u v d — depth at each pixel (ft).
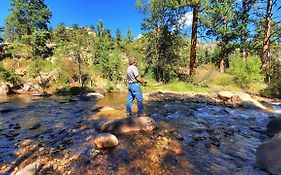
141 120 22.27
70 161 15.61
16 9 143.74
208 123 25.77
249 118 28.94
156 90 60.80
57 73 107.14
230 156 16.29
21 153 17.74
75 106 41.04
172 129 22.53
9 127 26.07
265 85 60.75
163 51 91.35
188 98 45.50
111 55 111.55
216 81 68.23
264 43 71.00
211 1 76.84
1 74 95.61
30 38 134.92
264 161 13.48
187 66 109.50
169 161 15.20
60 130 23.77
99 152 16.78
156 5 82.69
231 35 81.97
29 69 110.93
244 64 64.03
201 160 15.43
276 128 21.72
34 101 52.49
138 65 99.09
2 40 155.53
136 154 16.29
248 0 85.51
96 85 103.60
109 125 21.95
